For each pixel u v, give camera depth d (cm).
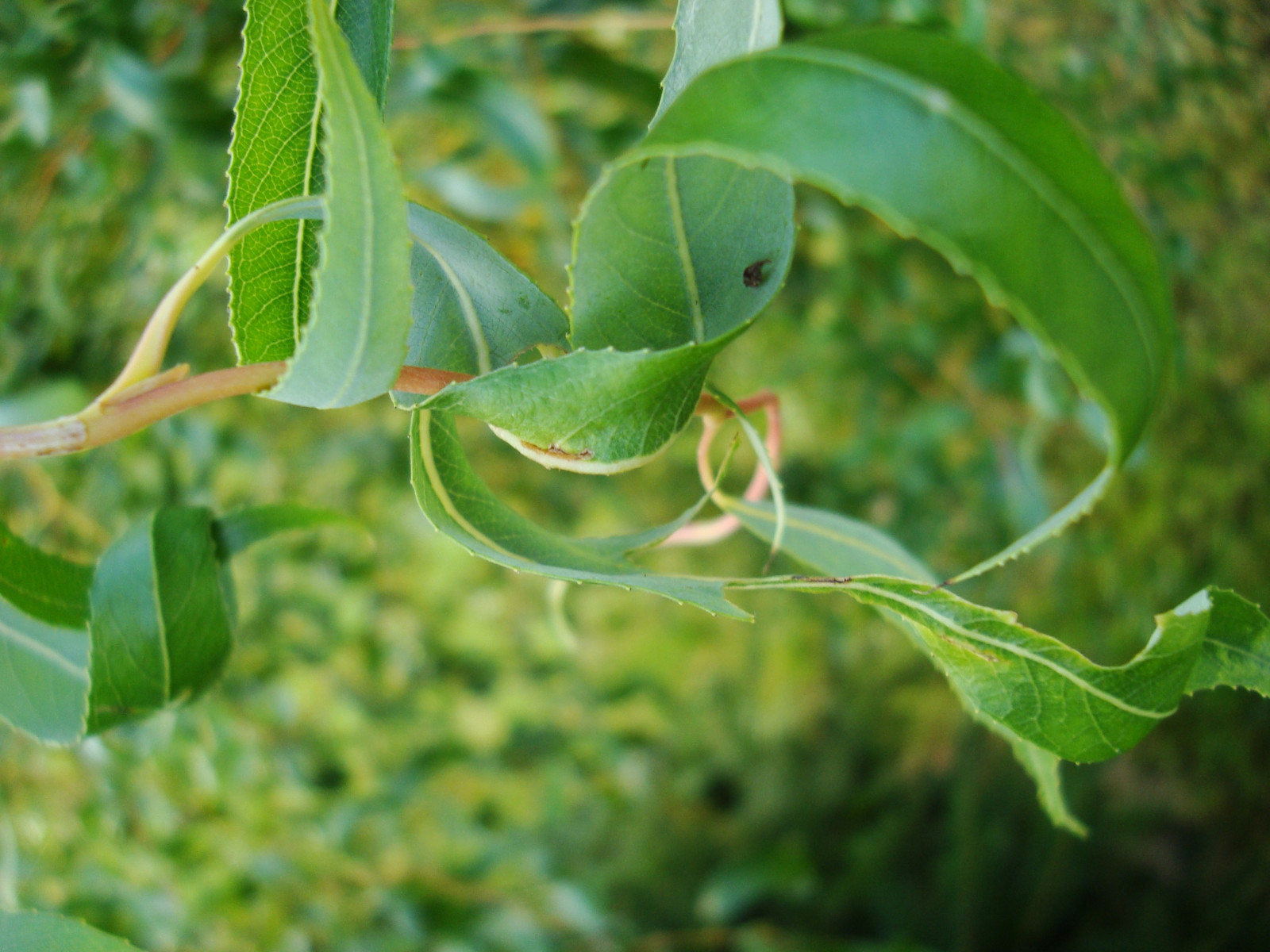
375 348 21
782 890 111
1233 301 76
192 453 70
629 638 155
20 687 28
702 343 23
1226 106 65
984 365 75
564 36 55
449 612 132
